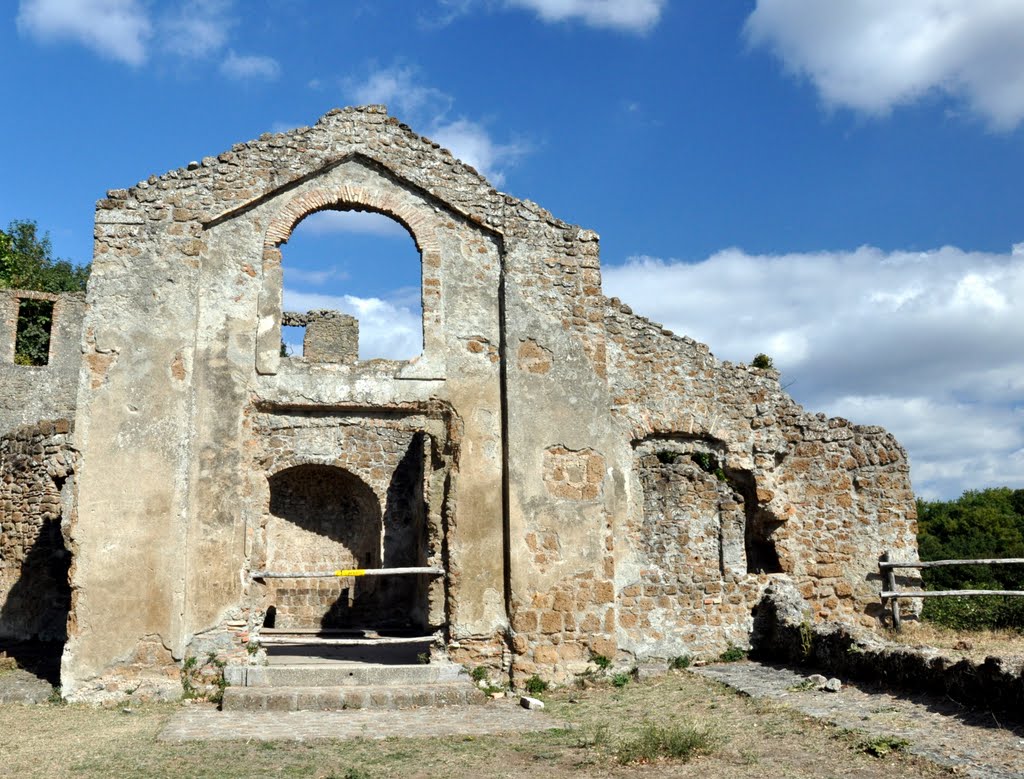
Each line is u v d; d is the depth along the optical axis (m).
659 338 13.43
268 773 7.17
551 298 12.51
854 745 7.57
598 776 7.04
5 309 27.69
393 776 7.10
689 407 13.35
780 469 13.86
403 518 18.64
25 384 27.42
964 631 13.38
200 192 11.78
